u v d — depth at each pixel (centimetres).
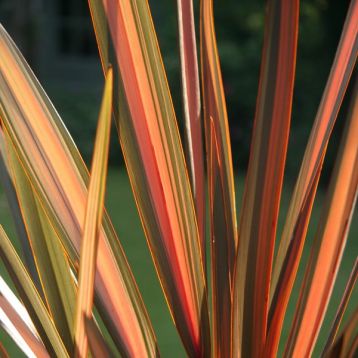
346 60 150
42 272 157
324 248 149
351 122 146
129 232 1064
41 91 150
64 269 158
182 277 151
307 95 1352
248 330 149
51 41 1834
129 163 150
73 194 150
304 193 152
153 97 150
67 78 1842
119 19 149
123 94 149
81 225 150
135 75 149
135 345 150
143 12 149
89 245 133
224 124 159
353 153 146
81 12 1850
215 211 153
